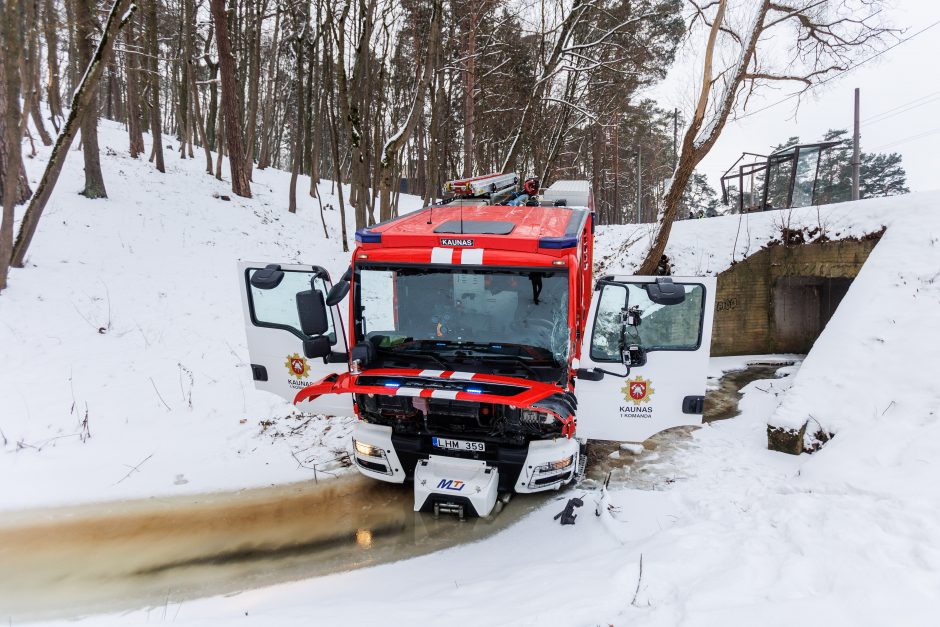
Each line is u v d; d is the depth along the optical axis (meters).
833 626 3.35
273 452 7.73
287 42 31.69
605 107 24.19
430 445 5.73
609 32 17.92
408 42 23.38
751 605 3.67
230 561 5.33
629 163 51.25
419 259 5.13
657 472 7.31
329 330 5.88
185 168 24.91
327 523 6.04
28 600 4.68
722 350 13.61
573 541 5.56
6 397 8.11
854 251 11.26
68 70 30.28
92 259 12.90
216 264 15.04
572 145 36.28
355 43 17.28
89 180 16.31
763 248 13.16
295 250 18.94
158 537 5.73
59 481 6.65
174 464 7.28
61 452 7.25
